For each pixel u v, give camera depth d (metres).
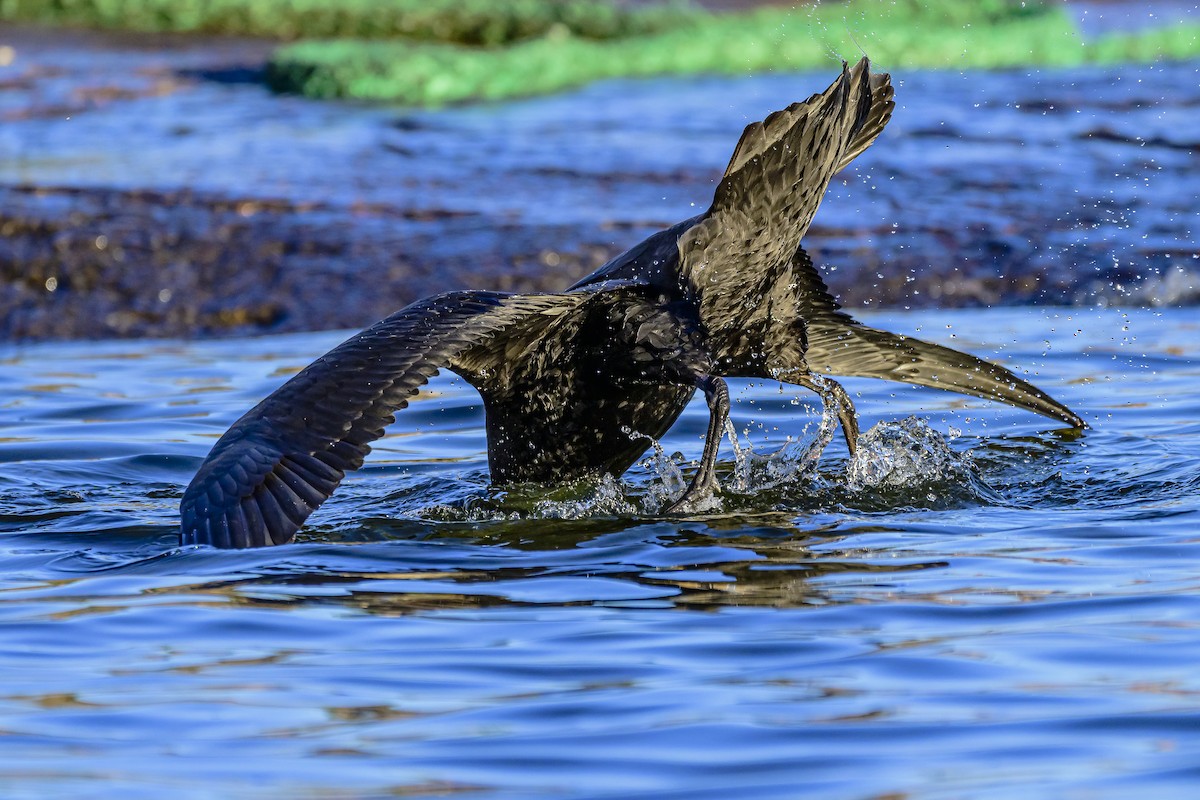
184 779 6.84
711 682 7.94
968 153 30.98
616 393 11.77
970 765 6.82
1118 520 11.09
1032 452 13.28
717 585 9.73
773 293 11.82
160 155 31.70
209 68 44.38
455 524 11.45
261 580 9.99
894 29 48.62
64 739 7.33
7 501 12.41
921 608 9.11
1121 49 46.53
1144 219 25.44
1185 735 7.07
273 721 7.54
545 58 43.66
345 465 9.30
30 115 37.22
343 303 22.64
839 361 13.05
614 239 24.56
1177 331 19.25
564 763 6.95
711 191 28.20
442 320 10.24
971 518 11.35
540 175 29.50
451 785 6.73
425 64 41.34
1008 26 49.12
